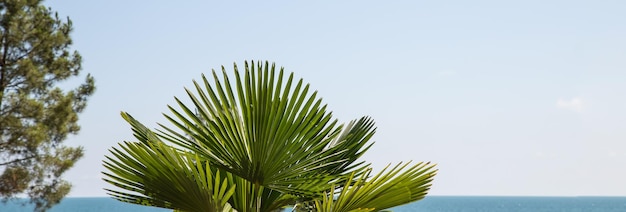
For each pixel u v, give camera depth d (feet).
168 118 13.73
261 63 13.48
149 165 13.16
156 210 204.33
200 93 13.64
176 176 13.12
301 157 13.79
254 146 13.58
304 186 14.10
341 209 13.44
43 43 59.11
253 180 13.80
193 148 13.80
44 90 59.88
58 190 56.44
